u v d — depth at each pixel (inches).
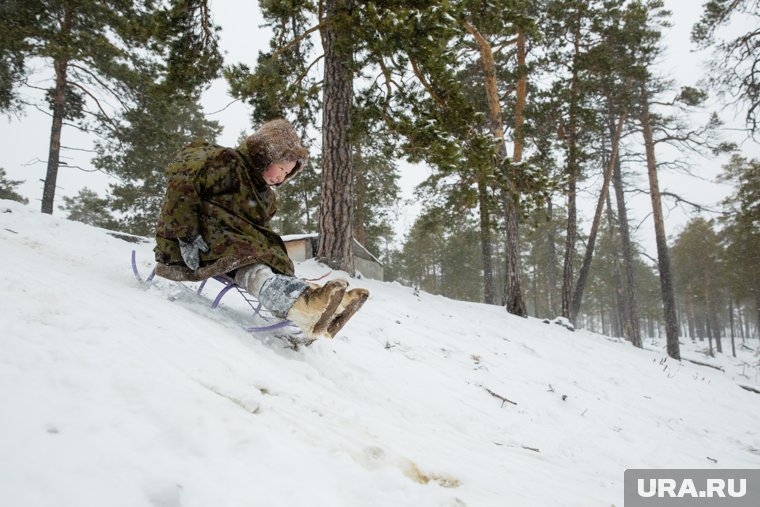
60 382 47.3
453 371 211.8
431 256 1610.5
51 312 64.5
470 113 346.9
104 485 37.3
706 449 231.9
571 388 263.9
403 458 61.3
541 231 1445.6
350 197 373.7
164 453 43.3
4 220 214.2
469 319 366.0
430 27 305.7
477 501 61.7
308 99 391.2
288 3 343.3
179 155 108.2
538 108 565.3
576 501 82.4
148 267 193.6
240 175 107.7
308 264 355.3
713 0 542.9
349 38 325.4
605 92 671.1
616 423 229.6
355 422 81.7
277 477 46.4
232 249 103.7
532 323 455.2
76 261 149.6
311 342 124.9
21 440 38.0
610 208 1054.4
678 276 1791.3
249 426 52.2
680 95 708.0
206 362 70.4
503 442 150.6
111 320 69.8
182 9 362.3
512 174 380.8
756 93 508.7
